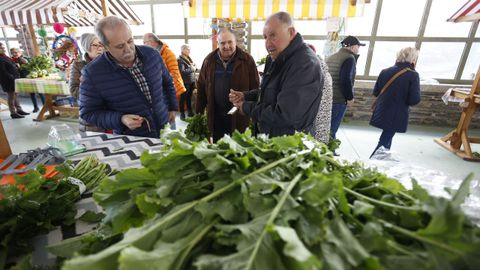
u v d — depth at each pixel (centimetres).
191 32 550
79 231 71
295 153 65
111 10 358
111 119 152
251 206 45
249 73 228
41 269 54
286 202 45
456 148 329
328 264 36
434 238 39
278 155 64
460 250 37
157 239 41
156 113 171
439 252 38
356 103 464
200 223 44
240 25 436
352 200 54
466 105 306
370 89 449
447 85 414
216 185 50
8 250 61
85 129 200
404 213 46
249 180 50
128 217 52
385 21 441
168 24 556
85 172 99
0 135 112
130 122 142
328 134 164
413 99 256
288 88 131
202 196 51
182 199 50
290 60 134
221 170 54
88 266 34
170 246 38
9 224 62
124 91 156
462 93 315
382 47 457
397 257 39
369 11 441
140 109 163
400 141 365
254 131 178
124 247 38
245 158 54
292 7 257
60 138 132
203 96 248
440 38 427
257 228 40
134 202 53
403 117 265
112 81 152
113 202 57
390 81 261
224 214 44
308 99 131
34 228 68
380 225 43
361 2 243
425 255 39
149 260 34
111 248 38
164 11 545
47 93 413
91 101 157
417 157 314
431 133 401
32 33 468
